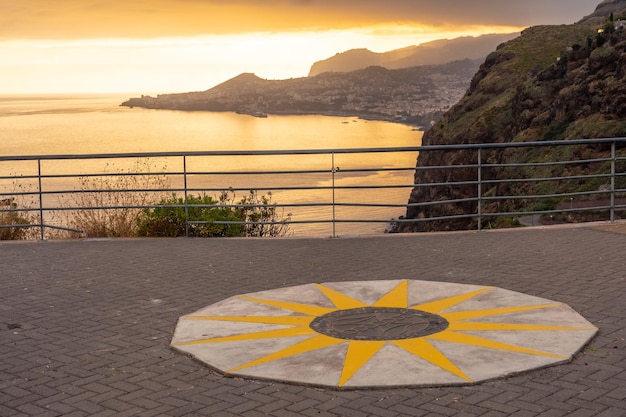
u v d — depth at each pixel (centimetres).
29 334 688
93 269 974
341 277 894
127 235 1299
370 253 1034
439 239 1120
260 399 514
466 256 991
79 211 1338
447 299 772
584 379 537
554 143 1134
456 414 479
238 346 631
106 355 621
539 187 8475
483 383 534
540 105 10362
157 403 511
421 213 12044
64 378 567
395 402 502
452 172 11125
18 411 502
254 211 1448
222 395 524
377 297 788
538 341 623
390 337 646
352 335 655
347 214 6700
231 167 12975
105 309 773
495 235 1134
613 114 8306
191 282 888
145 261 1019
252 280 891
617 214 6431
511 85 13762
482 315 710
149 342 657
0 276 945
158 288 861
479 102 14112
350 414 484
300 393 525
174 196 1384
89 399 521
